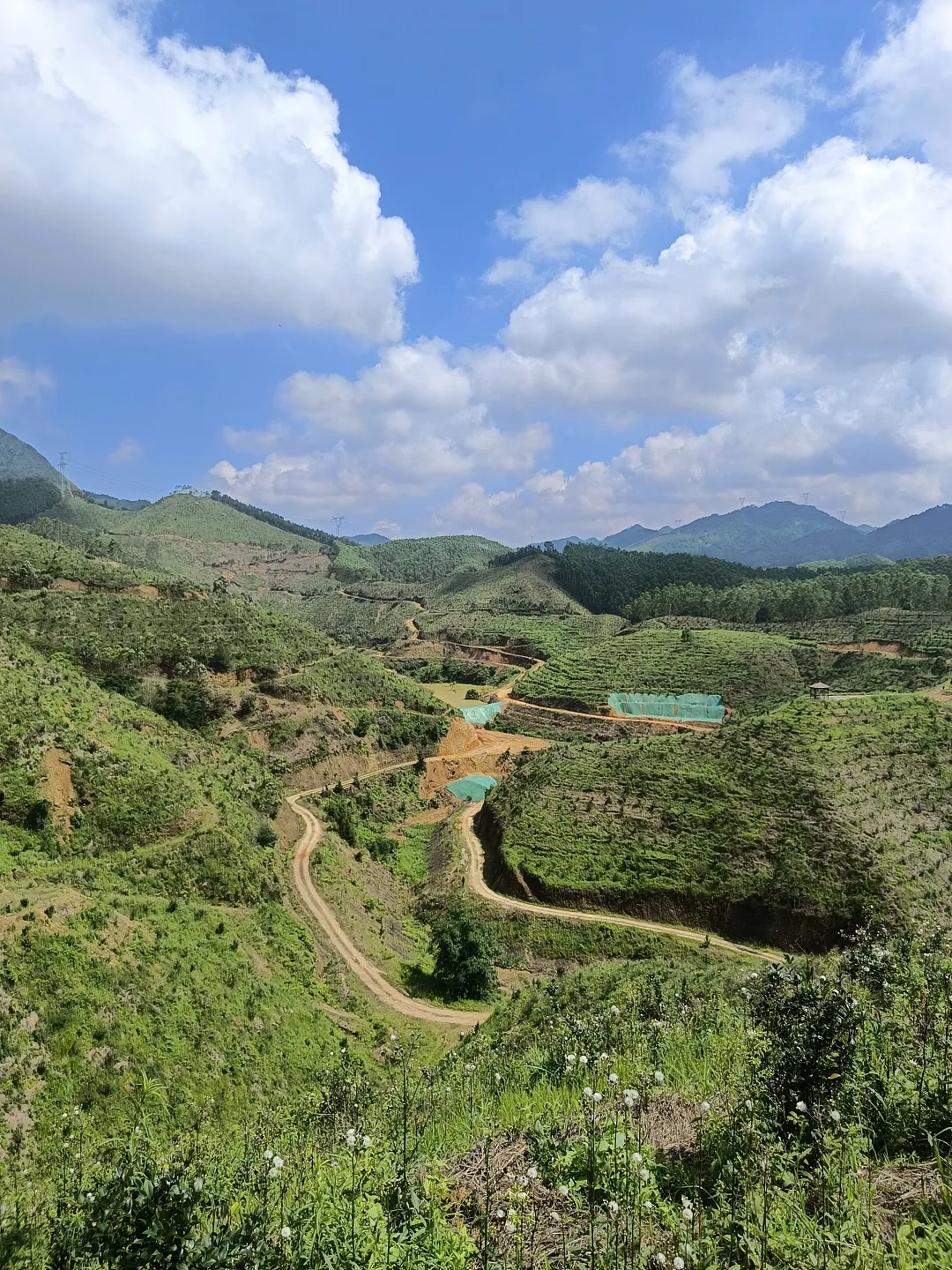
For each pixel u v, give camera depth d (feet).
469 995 141.28
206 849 140.56
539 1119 27.81
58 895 102.06
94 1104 73.46
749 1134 21.18
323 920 152.97
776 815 182.70
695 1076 32.81
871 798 183.62
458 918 155.12
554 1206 21.15
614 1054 40.37
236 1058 91.30
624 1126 22.17
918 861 162.71
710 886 170.30
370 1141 25.04
